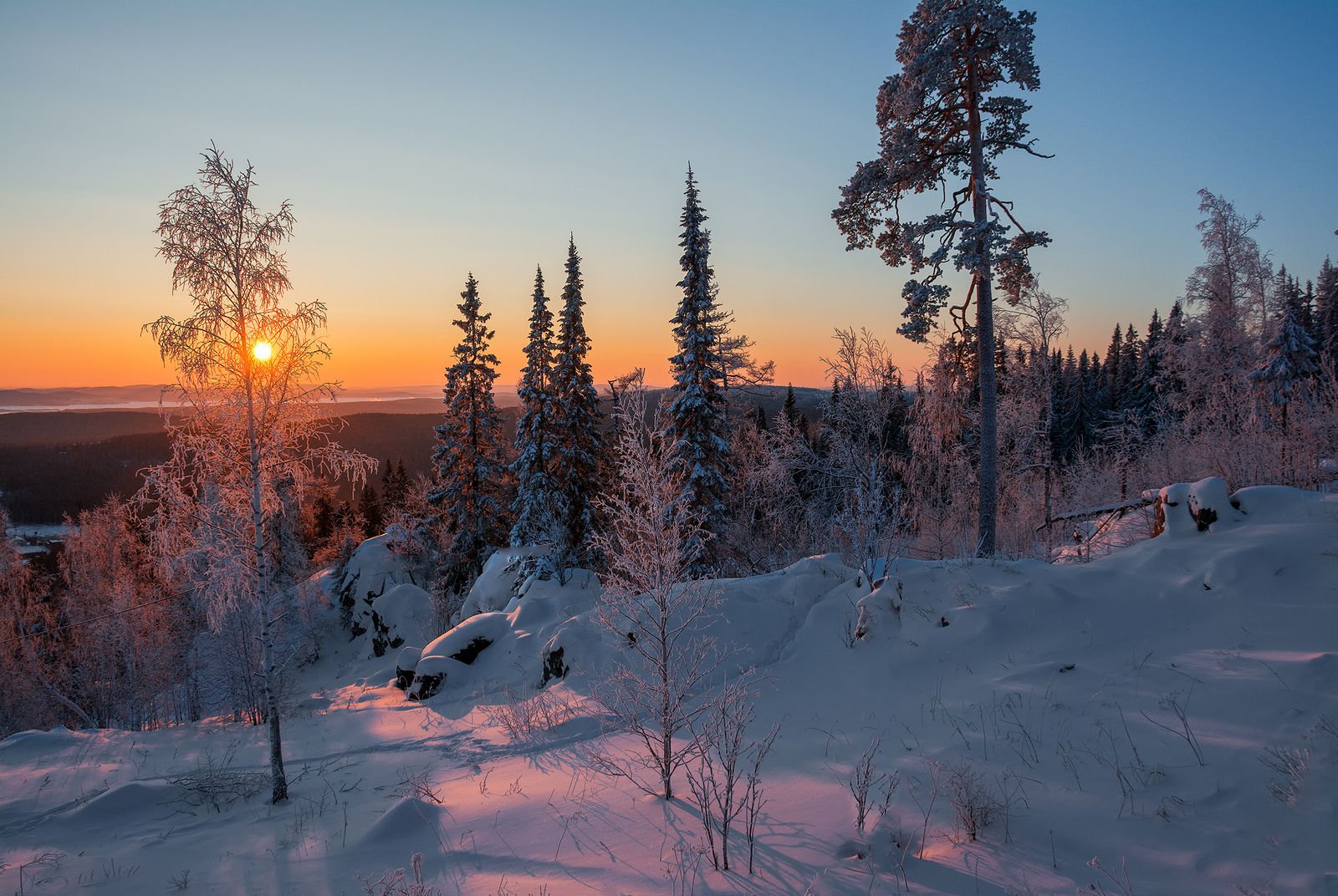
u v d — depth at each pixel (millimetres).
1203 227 27953
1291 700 6910
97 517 33875
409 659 20594
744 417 32000
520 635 19500
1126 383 58031
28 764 12734
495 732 13195
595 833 7695
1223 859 5094
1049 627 10508
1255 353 26016
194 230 10227
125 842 9148
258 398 11164
